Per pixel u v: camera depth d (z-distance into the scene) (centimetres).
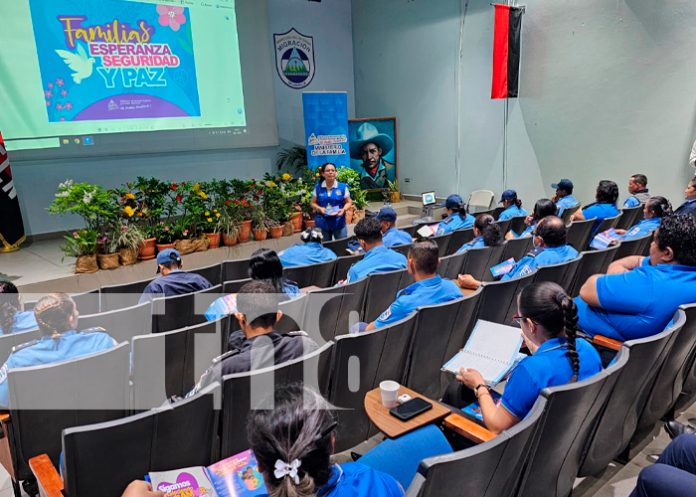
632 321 222
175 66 741
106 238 524
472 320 271
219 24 780
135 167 766
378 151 961
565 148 729
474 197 855
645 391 203
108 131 691
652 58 622
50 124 643
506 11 713
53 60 635
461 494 123
